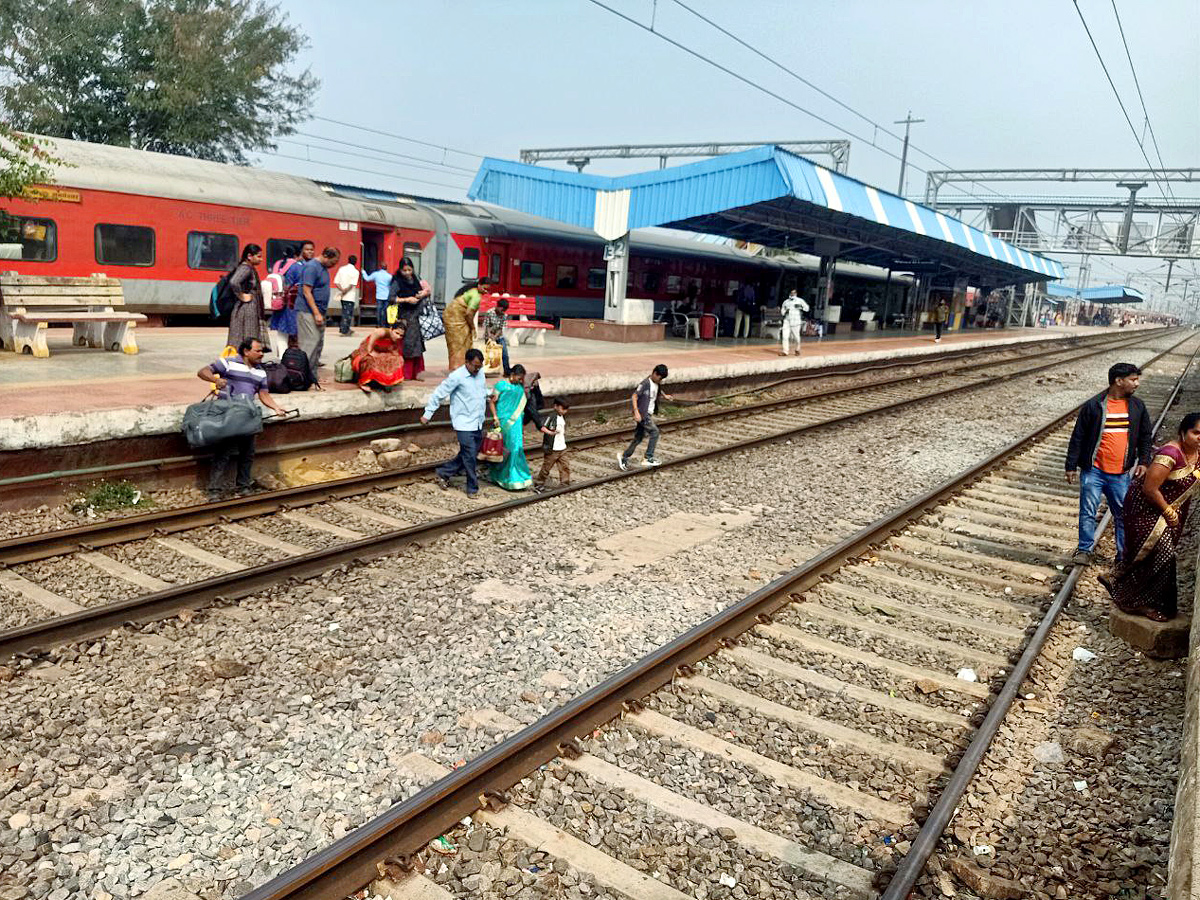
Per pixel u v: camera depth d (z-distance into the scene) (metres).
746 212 23.67
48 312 12.27
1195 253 58.00
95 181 16.42
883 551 8.55
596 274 29.53
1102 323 102.44
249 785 4.32
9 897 3.48
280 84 39.12
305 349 10.95
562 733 4.74
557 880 3.74
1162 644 6.34
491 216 25.92
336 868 3.54
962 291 48.22
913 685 5.82
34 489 8.05
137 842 3.87
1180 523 6.47
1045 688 5.86
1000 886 3.84
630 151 41.97
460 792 4.12
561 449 10.45
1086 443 8.18
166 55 34.09
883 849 4.14
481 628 6.25
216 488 8.94
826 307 31.84
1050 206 61.28
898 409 18.70
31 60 32.38
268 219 19.56
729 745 4.89
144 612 6.05
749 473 11.84
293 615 6.33
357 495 9.47
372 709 5.07
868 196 24.25
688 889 3.79
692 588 7.36
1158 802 4.56
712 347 24.06
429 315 12.73
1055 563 8.40
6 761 4.40
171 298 17.97
